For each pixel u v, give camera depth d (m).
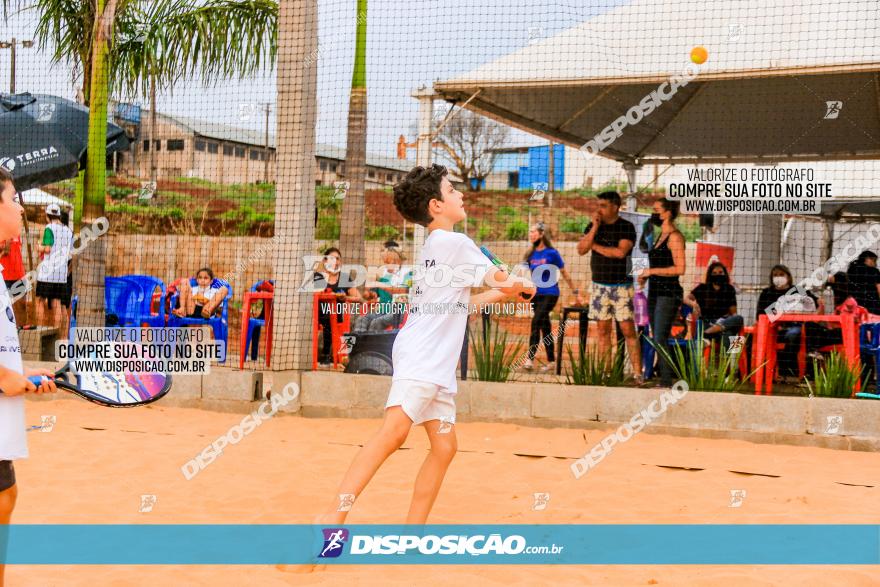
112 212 17.03
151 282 9.57
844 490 4.86
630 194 13.34
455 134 20.23
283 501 4.52
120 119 11.42
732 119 11.41
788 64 8.45
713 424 6.42
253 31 10.62
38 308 10.30
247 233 16.78
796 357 8.67
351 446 5.99
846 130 11.70
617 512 4.36
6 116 8.81
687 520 4.21
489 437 6.35
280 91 7.41
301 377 7.22
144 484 4.88
